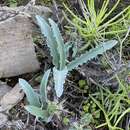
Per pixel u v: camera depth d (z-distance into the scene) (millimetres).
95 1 537
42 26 452
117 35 482
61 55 441
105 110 461
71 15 531
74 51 481
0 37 449
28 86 429
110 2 537
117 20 526
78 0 537
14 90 460
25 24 459
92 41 494
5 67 470
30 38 463
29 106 410
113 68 465
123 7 543
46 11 513
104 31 490
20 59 469
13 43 457
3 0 532
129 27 482
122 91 466
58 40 441
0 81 476
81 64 451
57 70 431
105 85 468
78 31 502
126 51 510
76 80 485
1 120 440
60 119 440
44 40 498
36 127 444
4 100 452
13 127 440
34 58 474
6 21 446
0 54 458
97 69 476
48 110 430
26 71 485
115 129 452
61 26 511
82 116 453
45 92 432
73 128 428
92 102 466
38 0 540
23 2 540
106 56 473
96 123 459
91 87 476
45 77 434
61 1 549
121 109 450
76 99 472
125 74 466
